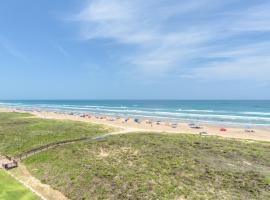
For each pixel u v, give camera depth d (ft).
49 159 115.55
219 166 101.81
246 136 183.21
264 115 343.46
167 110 467.52
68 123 227.20
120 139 153.28
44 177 96.07
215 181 86.53
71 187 85.81
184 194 77.00
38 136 161.89
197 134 183.83
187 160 109.09
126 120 280.92
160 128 223.10
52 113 376.89
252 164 105.40
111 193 79.77
